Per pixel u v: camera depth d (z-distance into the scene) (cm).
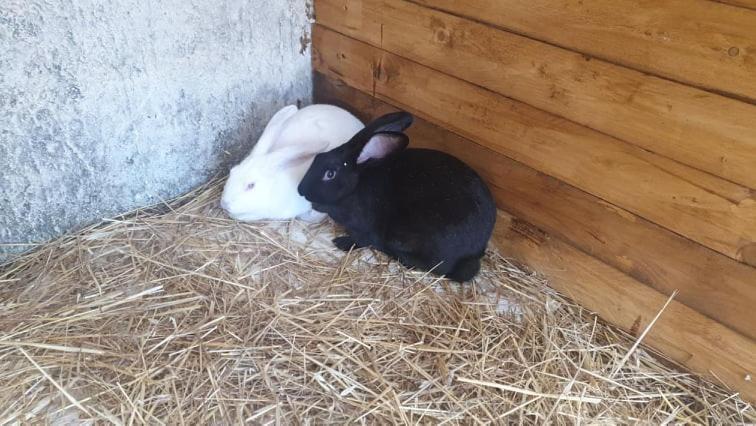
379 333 98
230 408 85
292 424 84
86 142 113
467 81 108
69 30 102
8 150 104
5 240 111
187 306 101
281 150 117
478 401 87
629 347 99
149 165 124
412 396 88
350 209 110
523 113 101
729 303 87
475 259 109
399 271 112
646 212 91
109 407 84
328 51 136
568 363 96
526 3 94
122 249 113
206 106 127
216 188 132
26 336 93
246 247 116
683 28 78
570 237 103
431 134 120
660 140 85
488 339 98
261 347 93
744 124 76
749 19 71
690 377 95
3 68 98
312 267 112
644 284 96
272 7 128
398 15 115
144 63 113
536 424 85
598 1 85
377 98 129
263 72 134
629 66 85
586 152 95
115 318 98
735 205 81
